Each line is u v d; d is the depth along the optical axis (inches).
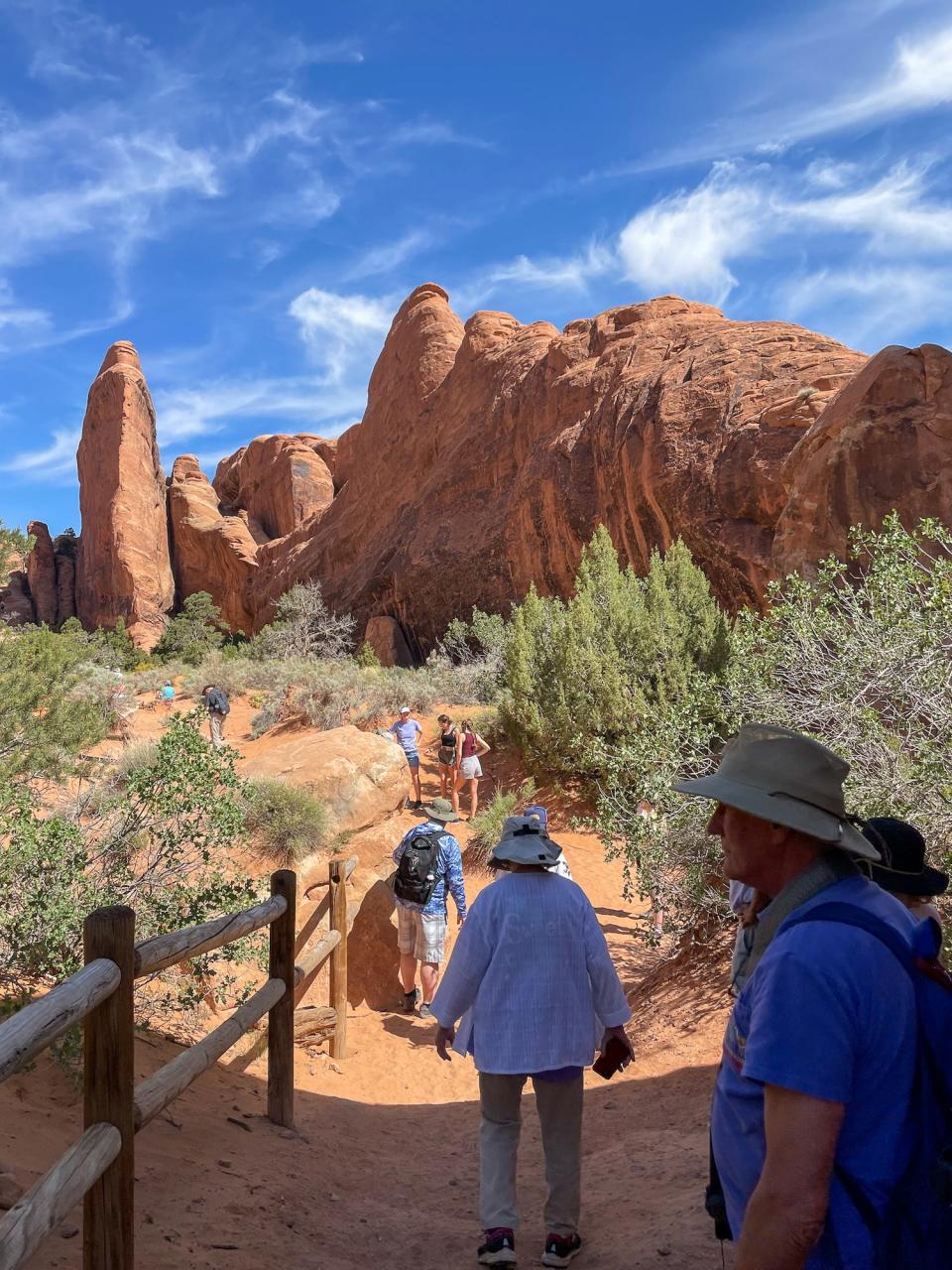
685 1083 217.9
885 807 206.4
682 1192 150.1
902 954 54.8
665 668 516.4
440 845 298.7
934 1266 50.4
